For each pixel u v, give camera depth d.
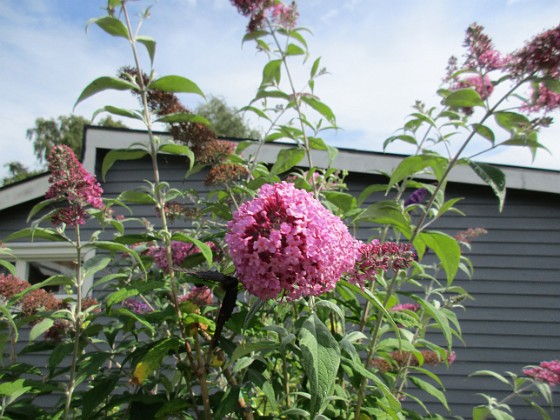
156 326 2.75
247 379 2.39
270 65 3.31
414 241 2.49
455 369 6.75
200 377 2.06
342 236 1.71
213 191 2.82
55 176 2.22
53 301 2.70
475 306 6.88
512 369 6.74
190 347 2.28
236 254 1.61
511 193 7.11
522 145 2.33
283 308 2.10
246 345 1.80
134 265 2.84
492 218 7.07
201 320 2.12
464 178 6.56
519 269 6.96
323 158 6.35
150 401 2.20
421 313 3.30
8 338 2.62
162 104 2.59
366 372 1.74
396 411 1.97
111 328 2.90
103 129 6.63
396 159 6.45
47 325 2.23
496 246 7.00
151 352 2.03
